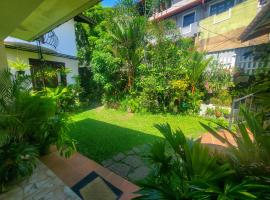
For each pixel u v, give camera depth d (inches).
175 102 251.3
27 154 100.4
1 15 84.2
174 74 248.2
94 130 181.8
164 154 66.0
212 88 269.6
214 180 48.3
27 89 123.3
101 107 306.3
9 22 96.0
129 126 195.8
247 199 40.0
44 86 251.8
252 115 62.0
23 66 214.4
